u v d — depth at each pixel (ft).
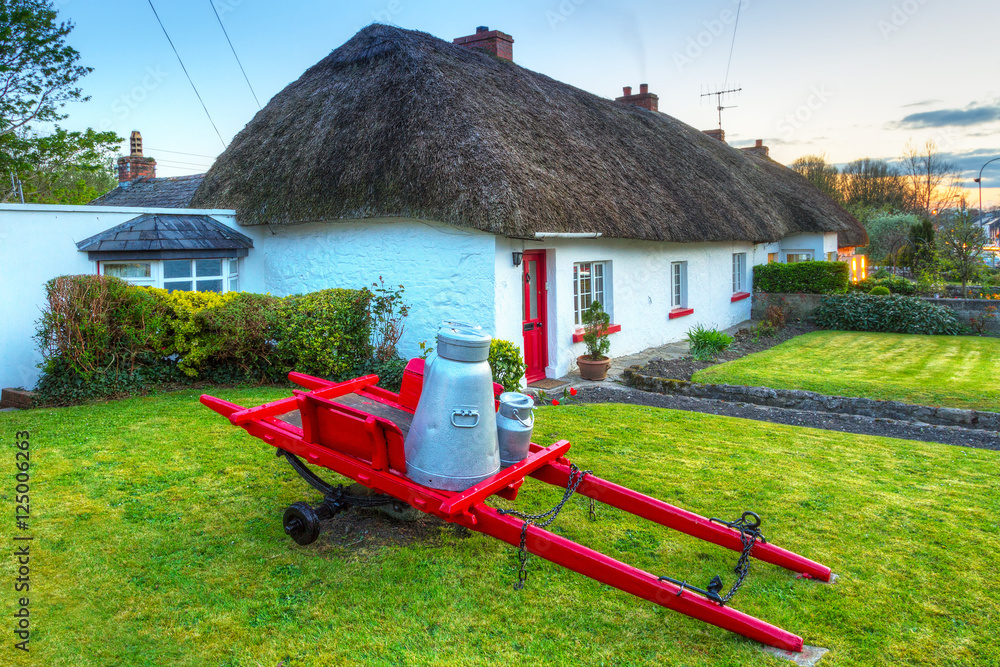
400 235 32.04
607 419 24.71
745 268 62.08
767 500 16.85
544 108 40.88
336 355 29.48
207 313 27.84
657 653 10.67
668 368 35.01
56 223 29.25
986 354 42.24
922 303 54.44
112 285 26.45
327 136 35.06
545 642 10.89
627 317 41.68
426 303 31.58
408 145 31.22
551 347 34.68
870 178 160.56
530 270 33.65
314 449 13.39
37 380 28.40
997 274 74.69
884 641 11.03
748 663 10.42
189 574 12.64
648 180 42.70
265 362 29.91
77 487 16.58
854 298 56.70
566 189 32.53
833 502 16.79
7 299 27.53
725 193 52.60
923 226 97.76
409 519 14.93
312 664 10.19
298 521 13.51
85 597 11.76
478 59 42.27
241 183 37.19
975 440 23.48
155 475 17.43
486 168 29.17
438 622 11.35
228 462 18.47
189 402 25.35
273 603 11.76
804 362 39.47
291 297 30.68
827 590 12.60
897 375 34.86
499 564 13.34
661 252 45.60
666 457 20.13
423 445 11.77
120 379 26.68
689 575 13.04
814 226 66.74
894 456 20.90
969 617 11.77
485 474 11.87
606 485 13.43
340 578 12.63
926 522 15.66
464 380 11.56
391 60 36.73
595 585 12.70
